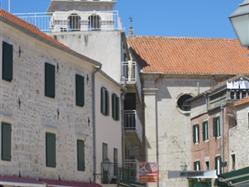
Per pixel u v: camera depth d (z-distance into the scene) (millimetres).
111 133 46406
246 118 49781
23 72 31797
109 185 43594
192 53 65938
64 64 37094
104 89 44438
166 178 60688
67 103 37438
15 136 30688
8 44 30125
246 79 53906
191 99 60500
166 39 67812
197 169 59625
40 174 33312
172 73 61938
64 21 59562
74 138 38344
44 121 34188
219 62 64688
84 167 39625
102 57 53125
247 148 49438
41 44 33625
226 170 52844
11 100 30406
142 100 61969
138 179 46594
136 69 56562
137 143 58750
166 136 61688
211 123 56500
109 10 60219
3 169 29156
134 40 66812
